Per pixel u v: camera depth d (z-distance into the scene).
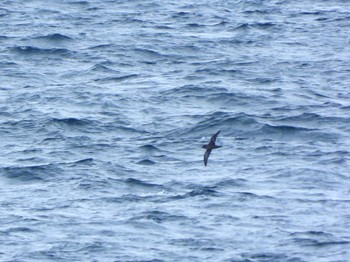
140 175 83.44
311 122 97.31
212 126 95.88
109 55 125.19
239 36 135.25
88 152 89.75
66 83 112.94
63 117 99.19
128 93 108.00
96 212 75.56
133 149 90.25
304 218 73.94
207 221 73.44
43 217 74.56
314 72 116.56
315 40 133.25
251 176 82.69
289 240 70.25
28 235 71.31
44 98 106.38
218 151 89.19
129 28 140.38
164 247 69.31
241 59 123.00
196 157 88.00
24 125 97.25
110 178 82.62
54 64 121.62
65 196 79.00
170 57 124.69
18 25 141.25
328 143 91.19
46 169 84.69
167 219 73.94
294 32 137.75
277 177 82.44
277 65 119.75
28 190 80.69
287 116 99.06
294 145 90.62
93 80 114.38
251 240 70.25
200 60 123.25
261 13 150.25
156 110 102.31
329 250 68.69
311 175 82.56
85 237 70.94
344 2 158.38
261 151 89.06
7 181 82.81
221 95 106.06
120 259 67.50
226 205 76.31
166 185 81.06
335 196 78.44
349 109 101.19
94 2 158.38
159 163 86.50
